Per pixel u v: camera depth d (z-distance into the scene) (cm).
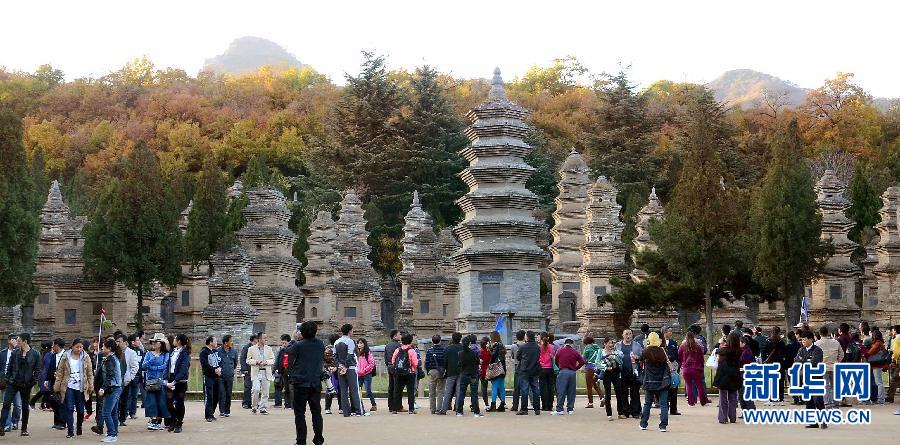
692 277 5797
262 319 6053
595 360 3500
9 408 2852
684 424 2998
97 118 15262
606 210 7512
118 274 6788
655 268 6050
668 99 15212
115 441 2714
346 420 3152
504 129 5384
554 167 12319
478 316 5250
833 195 7256
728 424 2989
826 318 7131
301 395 2478
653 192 7962
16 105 16088
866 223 8775
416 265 7750
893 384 3700
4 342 6900
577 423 3028
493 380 3409
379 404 3809
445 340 5462
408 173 11394
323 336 7056
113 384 2723
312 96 15612
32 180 6450
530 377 3309
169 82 17462
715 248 5794
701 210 5838
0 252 5997
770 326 7531
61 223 7406
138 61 17950
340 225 8544
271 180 11312
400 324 7775
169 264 6925
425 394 4191
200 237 7688
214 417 3238
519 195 5303
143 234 6819
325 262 7588
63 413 3061
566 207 8369
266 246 6131
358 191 11325
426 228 7938
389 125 11538
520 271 5294
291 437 2766
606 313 7250
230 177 13575
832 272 7144
